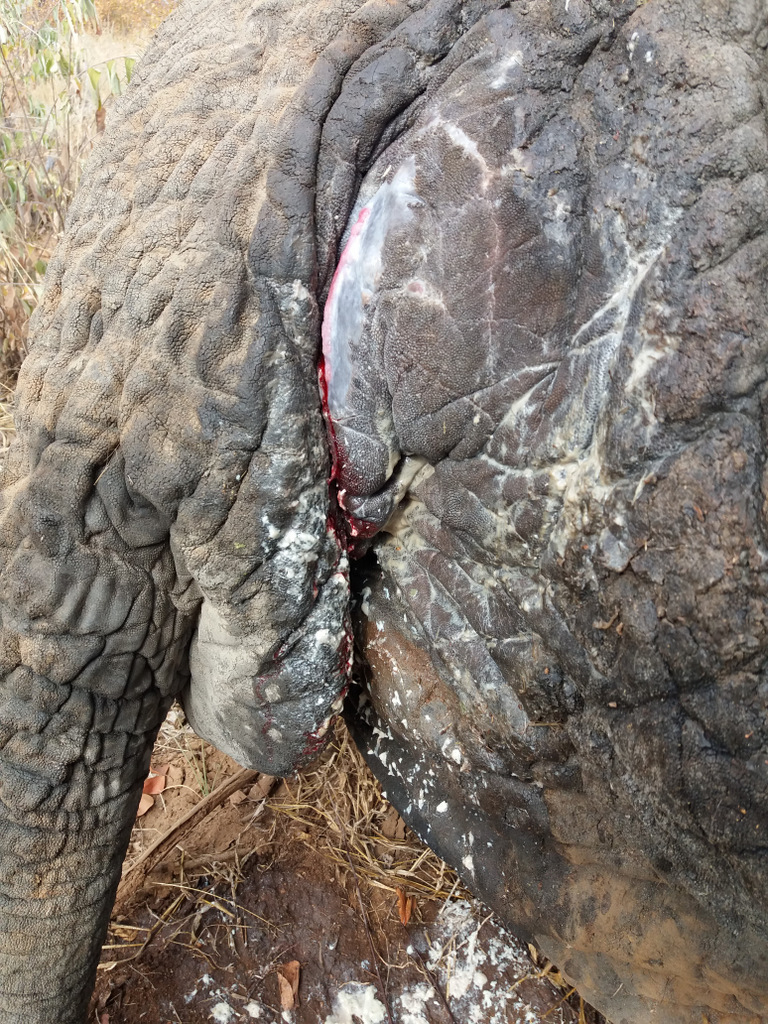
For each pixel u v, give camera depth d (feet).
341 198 2.43
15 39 6.91
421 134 2.37
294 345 2.46
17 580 2.71
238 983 3.57
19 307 6.20
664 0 2.06
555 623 2.37
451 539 2.69
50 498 2.65
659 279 2.03
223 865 3.93
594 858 2.80
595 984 2.98
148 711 3.03
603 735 2.41
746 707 2.02
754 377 1.94
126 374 2.53
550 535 2.35
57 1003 3.05
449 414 2.46
